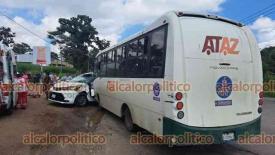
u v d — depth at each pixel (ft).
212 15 18.42
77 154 19.01
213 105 17.21
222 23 18.42
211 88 17.17
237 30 18.79
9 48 33.73
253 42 19.30
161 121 17.85
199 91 16.83
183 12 17.57
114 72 30.48
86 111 37.83
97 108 40.70
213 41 17.56
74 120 31.09
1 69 30.66
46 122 29.32
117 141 22.56
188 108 16.51
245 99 18.53
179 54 16.58
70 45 199.00
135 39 23.65
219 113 17.39
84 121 30.71
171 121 16.52
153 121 19.22
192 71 16.72
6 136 22.97
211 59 17.33
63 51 197.47
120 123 29.76
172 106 16.42
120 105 28.02
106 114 35.58
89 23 206.39
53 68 149.69
